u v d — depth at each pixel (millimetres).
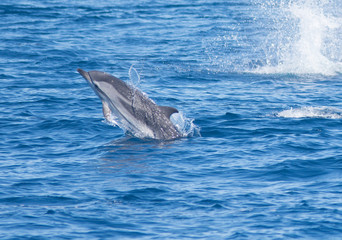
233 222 35562
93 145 53375
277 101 71062
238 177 43875
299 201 38594
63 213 37000
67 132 57844
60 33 129000
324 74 91188
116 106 54000
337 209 37031
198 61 100562
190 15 160625
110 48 112188
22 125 60156
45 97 72938
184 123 60062
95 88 53719
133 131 55531
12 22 143250
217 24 143125
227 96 74250
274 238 33344
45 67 93562
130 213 37062
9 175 44438
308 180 42969
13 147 52719
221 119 61969
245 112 65062
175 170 45750
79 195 40188
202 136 56031
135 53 107125
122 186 41969
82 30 134250
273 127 58438
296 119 61500
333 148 50719
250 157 48781
